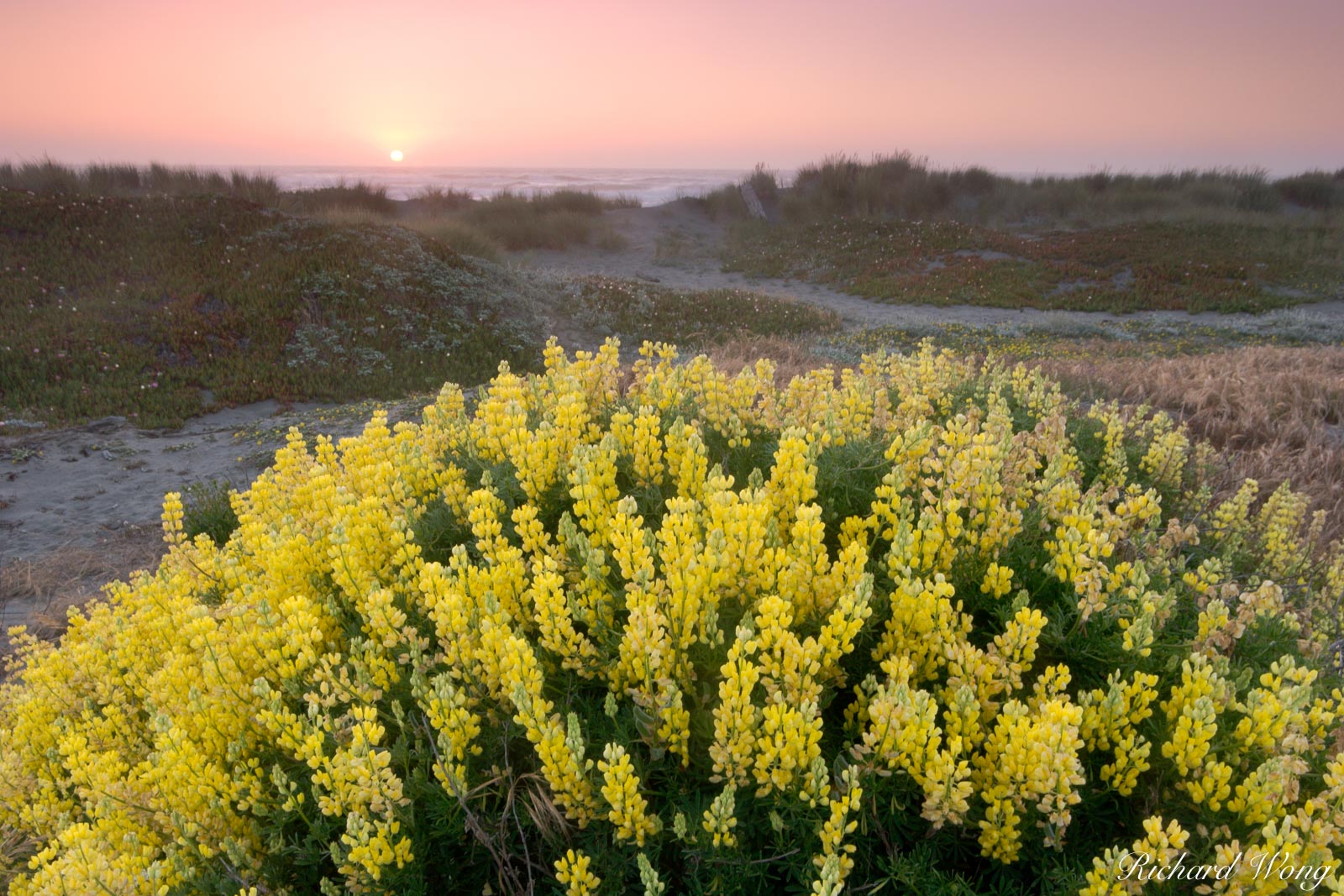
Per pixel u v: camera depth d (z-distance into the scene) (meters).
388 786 2.07
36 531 7.66
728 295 21.59
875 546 3.07
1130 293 22.47
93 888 2.01
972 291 23.61
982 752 2.18
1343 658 2.91
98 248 16.42
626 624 2.51
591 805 2.06
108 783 2.56
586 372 4.92
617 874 2.02
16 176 22.52
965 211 32.41
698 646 2.46
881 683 2.37
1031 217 31.73
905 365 5.64
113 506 8.24
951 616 2.32
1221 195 31.84
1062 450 3.87
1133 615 2.45
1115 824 2.12
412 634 2.59
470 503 3.09
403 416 10.88
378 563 3.14
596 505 2.83
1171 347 17.03
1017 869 2.03
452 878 2.21
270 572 3.15
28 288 14.67
